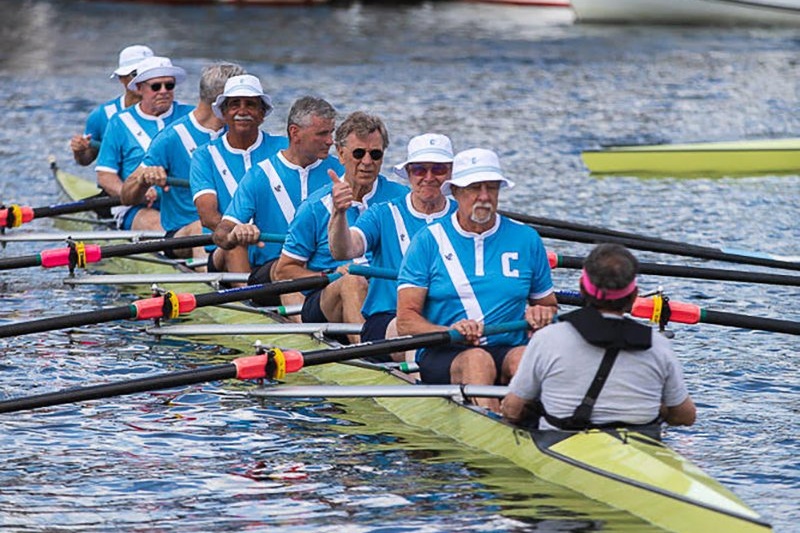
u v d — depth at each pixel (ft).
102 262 194.90
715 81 358.23
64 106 319.47
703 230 210.59
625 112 315.58
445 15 532.32
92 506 104.83
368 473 111.34
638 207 226.99
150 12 525.34
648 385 103.09
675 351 149.69
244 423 125.29
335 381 135.64
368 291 135.74
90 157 213.66
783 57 398.62
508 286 120.47
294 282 137.39
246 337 153.28
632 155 253.65
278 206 153.69
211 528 100.37
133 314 133.08
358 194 140.36
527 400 106.11
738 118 307.58
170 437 121.39
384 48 425.69
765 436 121.19
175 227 181.27
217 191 164.04
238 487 108.88
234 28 475.72
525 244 121.39
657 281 181.68
